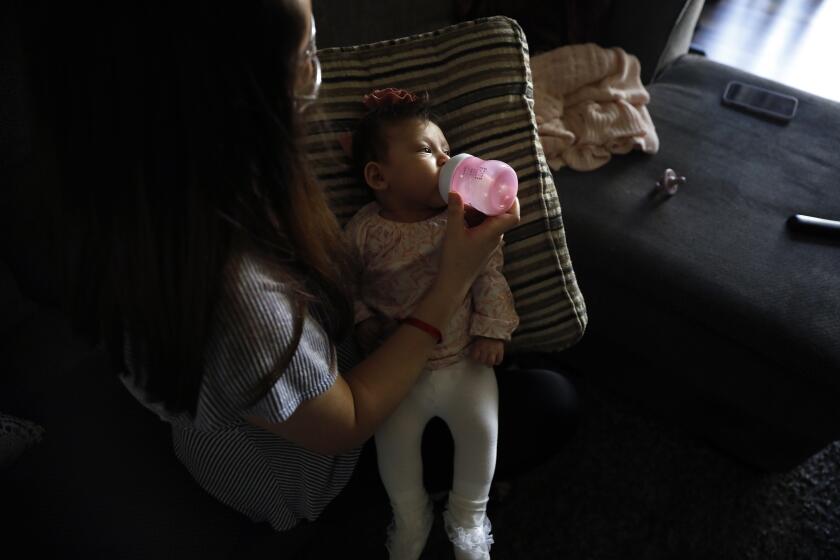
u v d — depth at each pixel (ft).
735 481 3.96
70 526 2.54
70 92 1.21
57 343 3.20
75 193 1.30
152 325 1.42
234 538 2.61
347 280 2.20
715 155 4.31
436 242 2.75
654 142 4.30
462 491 2.71
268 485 2.47
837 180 4.08
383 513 3.78
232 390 1.60
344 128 2.87
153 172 1.25
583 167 4.21
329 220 1.86
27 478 2.69
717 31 7.72
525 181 2.88
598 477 3.97
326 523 3.13
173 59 1.18
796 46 7.48
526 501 3.87
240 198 1.40
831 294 3.38
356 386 2.09
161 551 2.50
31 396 3.01
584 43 4.99
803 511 3.80
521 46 2.93
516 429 2.91
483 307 2.76
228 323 1.48
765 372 3.37
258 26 1.23
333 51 2.90
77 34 1.15
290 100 1.39
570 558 3.64
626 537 3.72
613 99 4.43
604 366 4.31
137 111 1.20
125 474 2.70
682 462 4.05
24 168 2.57
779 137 4.43
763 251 3.62
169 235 1.31
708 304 3.44
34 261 2.87
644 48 4.98
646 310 3.71
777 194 3.99
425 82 2.94
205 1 1.16
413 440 2.70
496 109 2.88
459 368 2.78
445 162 2.66
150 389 1.61
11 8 2.24
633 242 3.73
